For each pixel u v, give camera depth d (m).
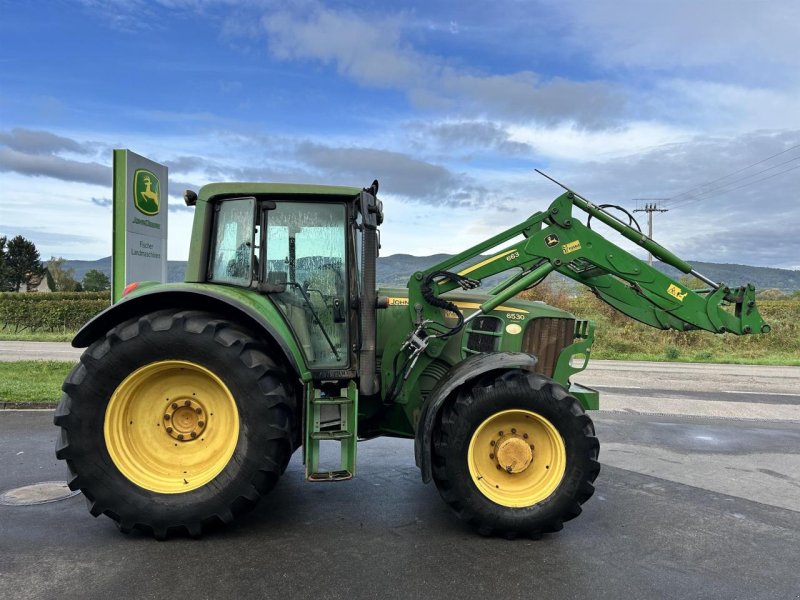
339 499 4.37
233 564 3.22
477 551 3.51
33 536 3.54
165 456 3.62
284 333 3.77
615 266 4.56
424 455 3.66
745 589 3.13
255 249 3.95
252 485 3.51
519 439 3.81
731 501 4.64
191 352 3.50
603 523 4.09
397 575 3.15
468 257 4.46
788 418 8.34
